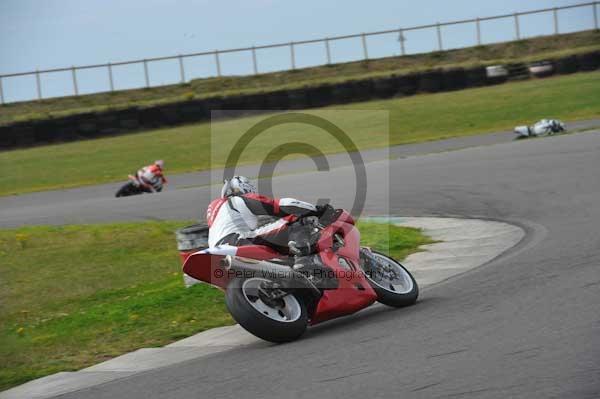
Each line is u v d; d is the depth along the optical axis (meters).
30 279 29.22
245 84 126.06
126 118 102.06
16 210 54.34
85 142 98.56
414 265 26.12
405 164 53.44
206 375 15.49
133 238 34.38
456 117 90.44
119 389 15.54
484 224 32.22
